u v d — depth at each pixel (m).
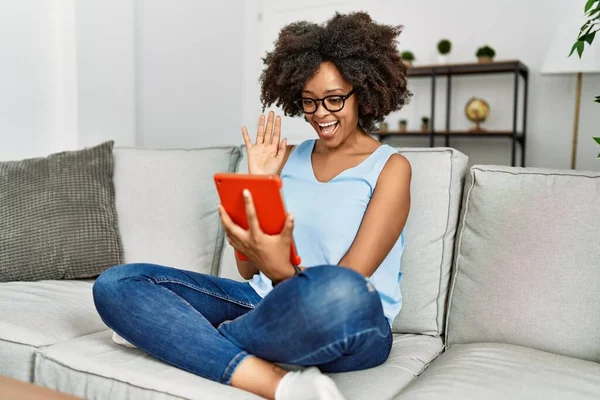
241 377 1.00
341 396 0.90
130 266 1.15
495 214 1.33
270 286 1.30
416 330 1.42
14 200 1.83
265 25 4.95
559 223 1.25
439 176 1.45
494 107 4.44
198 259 1.82
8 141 2.49
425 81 4.65
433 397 0.97
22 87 2.54
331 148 1.33
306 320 0.93
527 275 1.25
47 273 1.79
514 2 4.26
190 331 1.05
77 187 1.88
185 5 3.68
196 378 1.04
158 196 1.90
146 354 1.17
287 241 1.01
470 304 1.33
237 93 4.30
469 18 4.43
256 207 0.99
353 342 0.96
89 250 1.82
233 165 1.90
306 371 0.96
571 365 1.12
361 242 1.13
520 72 4.20
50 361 1.20
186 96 3.74
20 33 2.51
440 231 1.43
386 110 1.34
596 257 1.20
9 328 1.31
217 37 4.03
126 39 2.95
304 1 4.79
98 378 1.11
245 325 1.03
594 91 4.09
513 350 1.21
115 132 2.92
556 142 4.24
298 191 1.31
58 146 2.71
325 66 1.22
